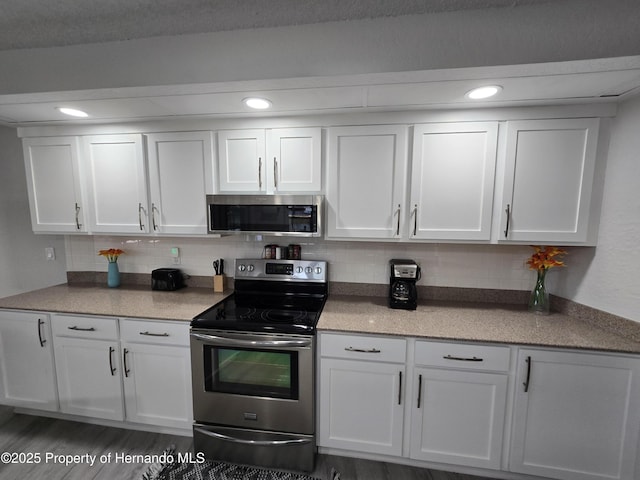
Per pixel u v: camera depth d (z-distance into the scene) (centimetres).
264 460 165
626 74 118
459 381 150
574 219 159
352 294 216
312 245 218
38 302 197
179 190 194
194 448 172
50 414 205
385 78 125
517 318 171
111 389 183
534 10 111
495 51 114
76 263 247
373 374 156
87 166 201
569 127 153
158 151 193
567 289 179
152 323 173
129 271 244
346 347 156
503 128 160
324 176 179
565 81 126
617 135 148
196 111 169
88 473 162
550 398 143
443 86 132
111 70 138
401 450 159
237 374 166
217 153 187
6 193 228
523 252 195
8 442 184
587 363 138
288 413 161
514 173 160
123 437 187
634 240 141
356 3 112
